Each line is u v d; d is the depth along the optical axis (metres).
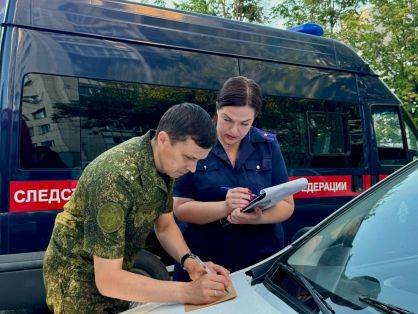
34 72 3.66
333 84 5.51
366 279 1.86
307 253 2.15
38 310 4.05
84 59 3.89
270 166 2.56
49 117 3.72
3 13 3.63
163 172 1.98
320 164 5.30
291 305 1.82
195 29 4.56
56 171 3.72
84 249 1.91
